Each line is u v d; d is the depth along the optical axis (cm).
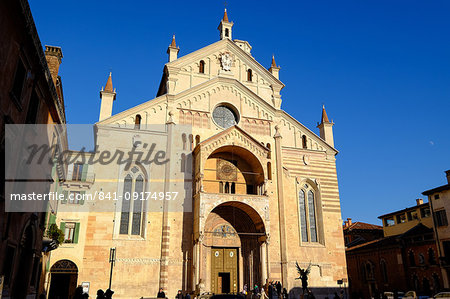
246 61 5231
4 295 2016
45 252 3291
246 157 4697
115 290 3681
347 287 4531
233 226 4481
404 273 5647
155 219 4044
